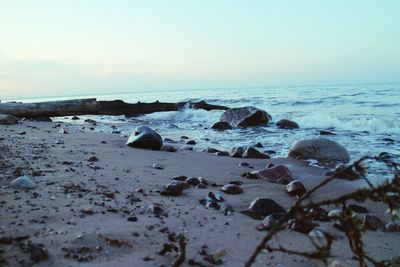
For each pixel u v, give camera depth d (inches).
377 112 642.2
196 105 794.8
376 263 89.6
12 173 195.5
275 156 343.3
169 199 177.6
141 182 207.2
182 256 102.1
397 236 145.9
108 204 155.3
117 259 107.3
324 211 163.2
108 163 260.4
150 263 105.7
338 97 990.4
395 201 82.3
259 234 136.5
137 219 141.3
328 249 87.0
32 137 384.2
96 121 721.0
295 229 140.7
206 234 133.4
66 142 357.7
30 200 151.0
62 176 198.5
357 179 237.3
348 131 493.4
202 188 206.2
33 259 101.1
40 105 636.1
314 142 329.1
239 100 1041.5
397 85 1466.5
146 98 1674.5
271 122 613.6
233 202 183.5
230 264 110.2
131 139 354.3
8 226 122.7
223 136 488.7
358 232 88.0
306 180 243.0
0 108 601.6
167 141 437.4
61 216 135.8
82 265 102.0
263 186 222.4
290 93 1407.5
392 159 303.0
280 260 114.0
